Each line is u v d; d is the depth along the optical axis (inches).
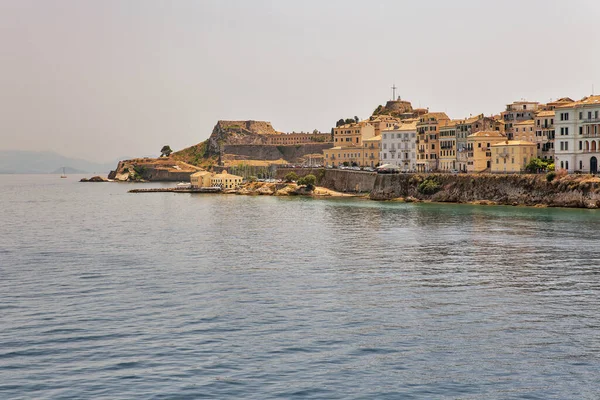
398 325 2783.0
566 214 6978.4
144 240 5551.2
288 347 2503.7
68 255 4687.5
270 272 3937.0
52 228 6697.8
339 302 3164.4
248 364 2332.7
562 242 4990.2
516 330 2719.0
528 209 7691.9
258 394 2096.5
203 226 6702.8
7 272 3993.6
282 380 2201.0
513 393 2127.2
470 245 4918.8
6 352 2449.6
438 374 2265.0
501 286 3508.9
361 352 2456.9
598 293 3344.0
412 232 5743.1
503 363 2363.4
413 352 2461.9
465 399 2084.2
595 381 2215.8
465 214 7244.1
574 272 3868.1
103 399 2059.5
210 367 2304.4
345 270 3983.8
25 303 3161.9
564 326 2775.6
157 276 3836.1
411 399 2076.8
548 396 2107.5
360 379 2217.0
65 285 3585.1
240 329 2716.5
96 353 2436.0
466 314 2952.8
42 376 2229.3
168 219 7652.6
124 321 2837.1
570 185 7746.1
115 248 5044.3
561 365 2346.2
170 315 2933.1
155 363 2336.4
